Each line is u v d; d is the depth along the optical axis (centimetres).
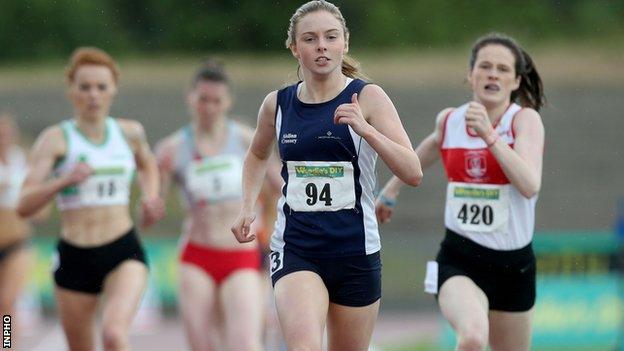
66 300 2739
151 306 5238
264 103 2102
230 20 9212
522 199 2370
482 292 2370
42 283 5203
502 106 2406
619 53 9081
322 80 2030
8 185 3747
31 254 5194
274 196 3700
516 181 2272
